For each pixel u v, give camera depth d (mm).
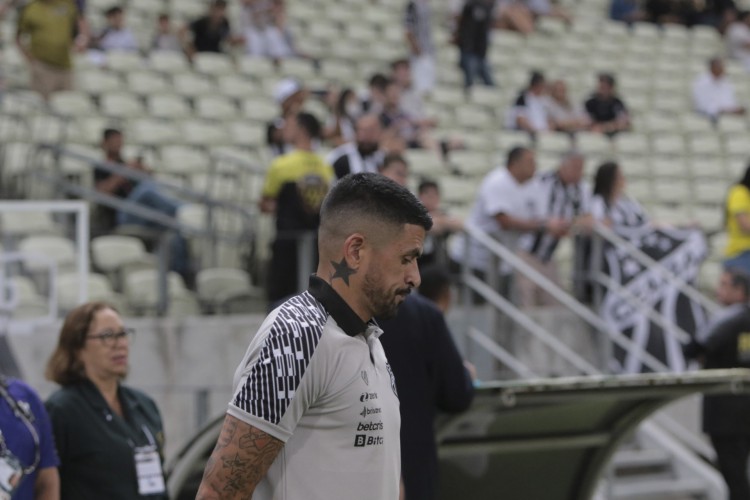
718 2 56750
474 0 45156
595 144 41000
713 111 48094
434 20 51875
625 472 25453
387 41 48500
